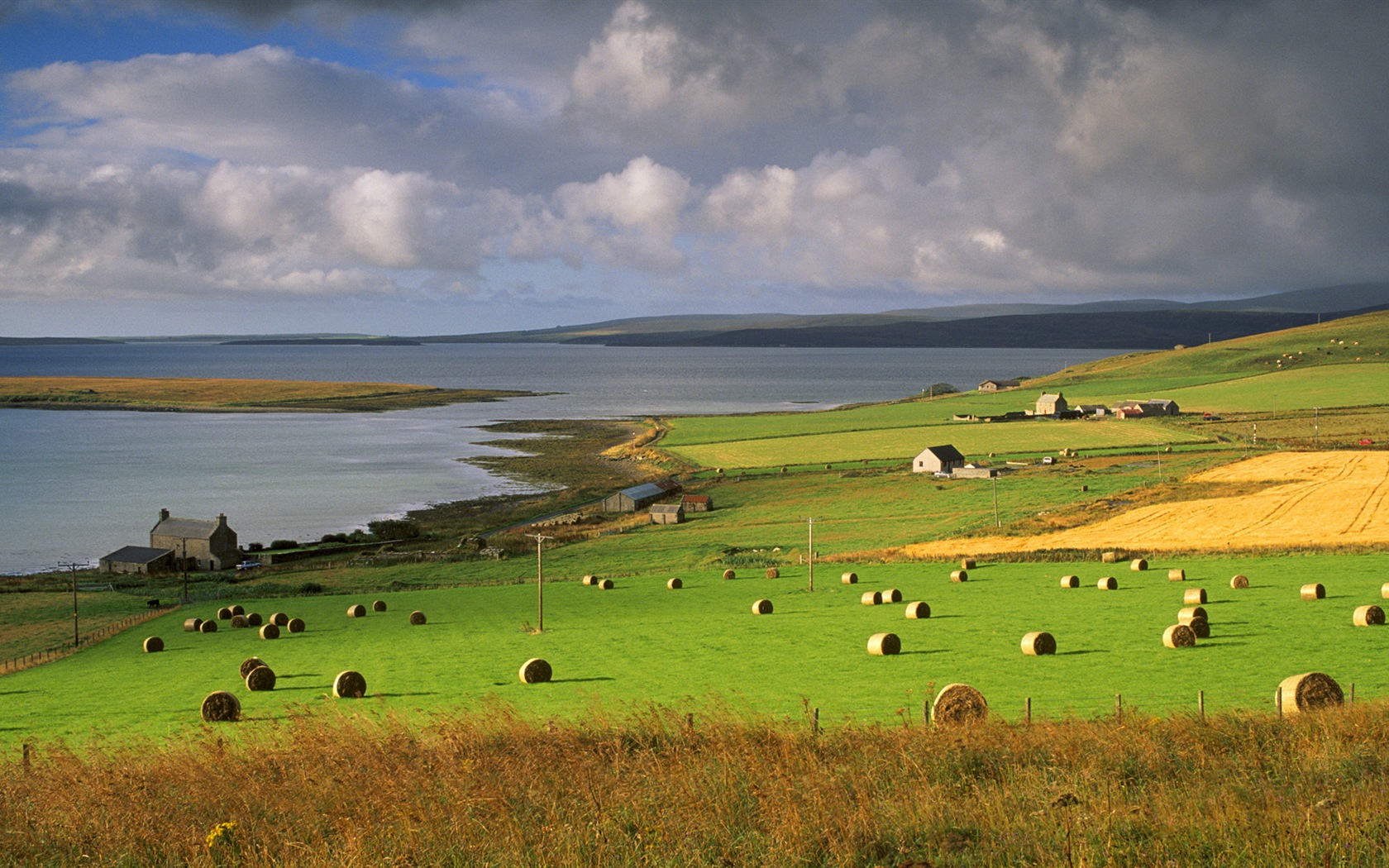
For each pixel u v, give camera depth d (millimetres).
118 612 68125
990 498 103438
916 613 46750
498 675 38094
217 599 72125
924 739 20609
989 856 14367
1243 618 42094
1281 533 71125
